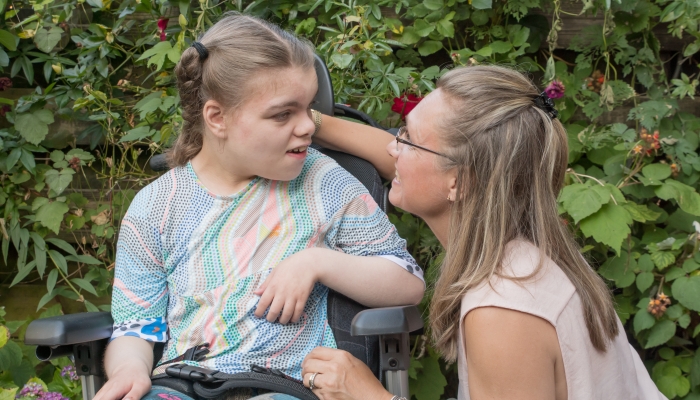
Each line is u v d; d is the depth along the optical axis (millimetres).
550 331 1068
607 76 2279
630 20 2271
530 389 1059
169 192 1396
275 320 1318
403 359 1236
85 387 1350
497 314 1065
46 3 2098
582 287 1129
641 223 2314
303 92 1272
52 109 2291
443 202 1231
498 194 1138
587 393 1083
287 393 1242
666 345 2301
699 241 2123
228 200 1377
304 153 1333
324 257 1328
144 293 1366
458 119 1161
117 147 2373
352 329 1177
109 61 2273
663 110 2207
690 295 2072
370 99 2105
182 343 1348
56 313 2242
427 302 2078
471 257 1146
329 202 1406
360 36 2021
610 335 1145
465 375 1164
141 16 2295
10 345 2127
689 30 2207
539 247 1140
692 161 2201
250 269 1354
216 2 2156
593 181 2254
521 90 1180
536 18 2314
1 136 2201
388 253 1410
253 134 1275
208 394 1239
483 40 2314
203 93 1324
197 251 1366
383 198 1586
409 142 1220
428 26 2168
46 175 2191
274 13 2178
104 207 2264
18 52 2229
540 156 1159
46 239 2250
